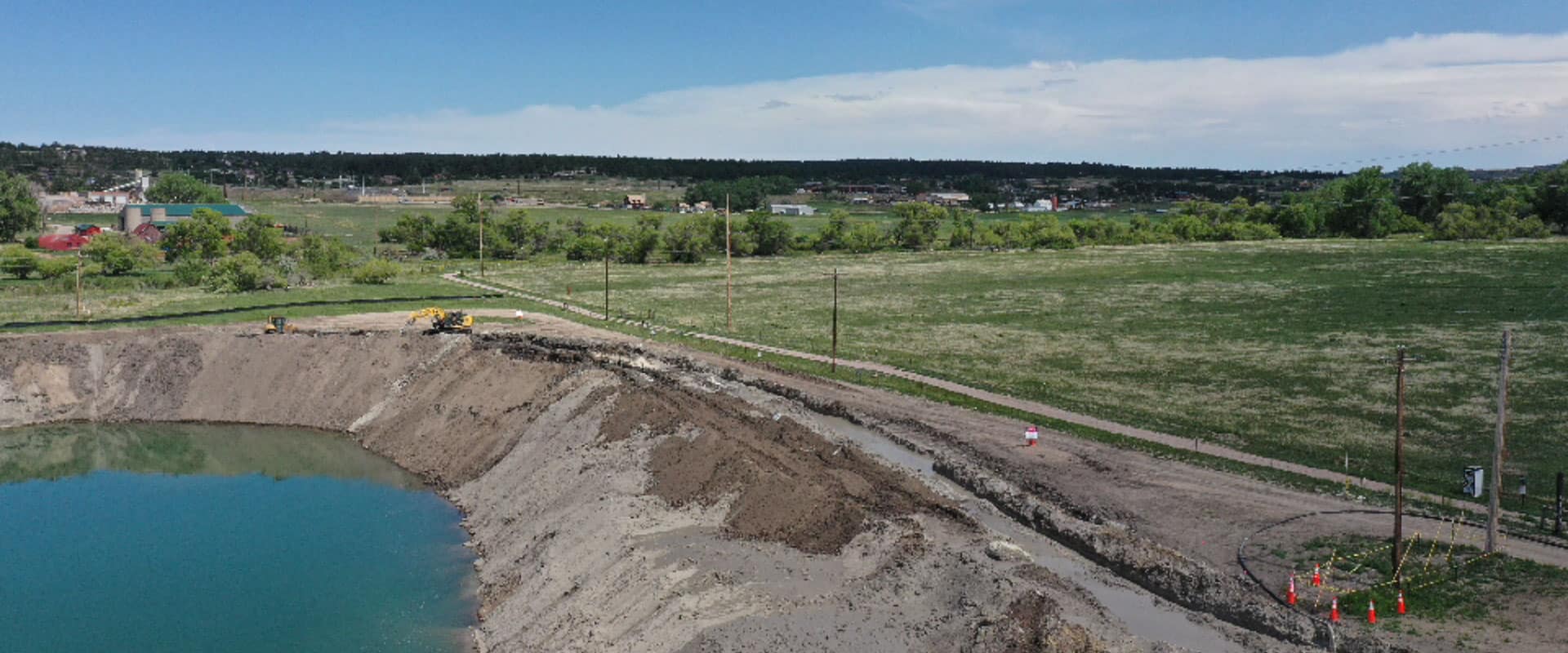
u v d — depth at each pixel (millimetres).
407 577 48500
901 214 189625
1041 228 189625
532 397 68875
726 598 37625
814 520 44375
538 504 53750
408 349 81938
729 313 104750
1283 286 118812
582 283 138750
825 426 61000
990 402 69062
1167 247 171000
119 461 69250
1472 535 43062
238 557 51156
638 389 63625
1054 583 37375
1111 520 46062
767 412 61281
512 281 140750
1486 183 194625
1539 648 33344
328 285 129875
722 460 51125
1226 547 42812
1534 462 53594
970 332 97625
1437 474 51781
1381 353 81188
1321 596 37781
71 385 81312
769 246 183125
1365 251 148500
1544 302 99875
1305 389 70812
